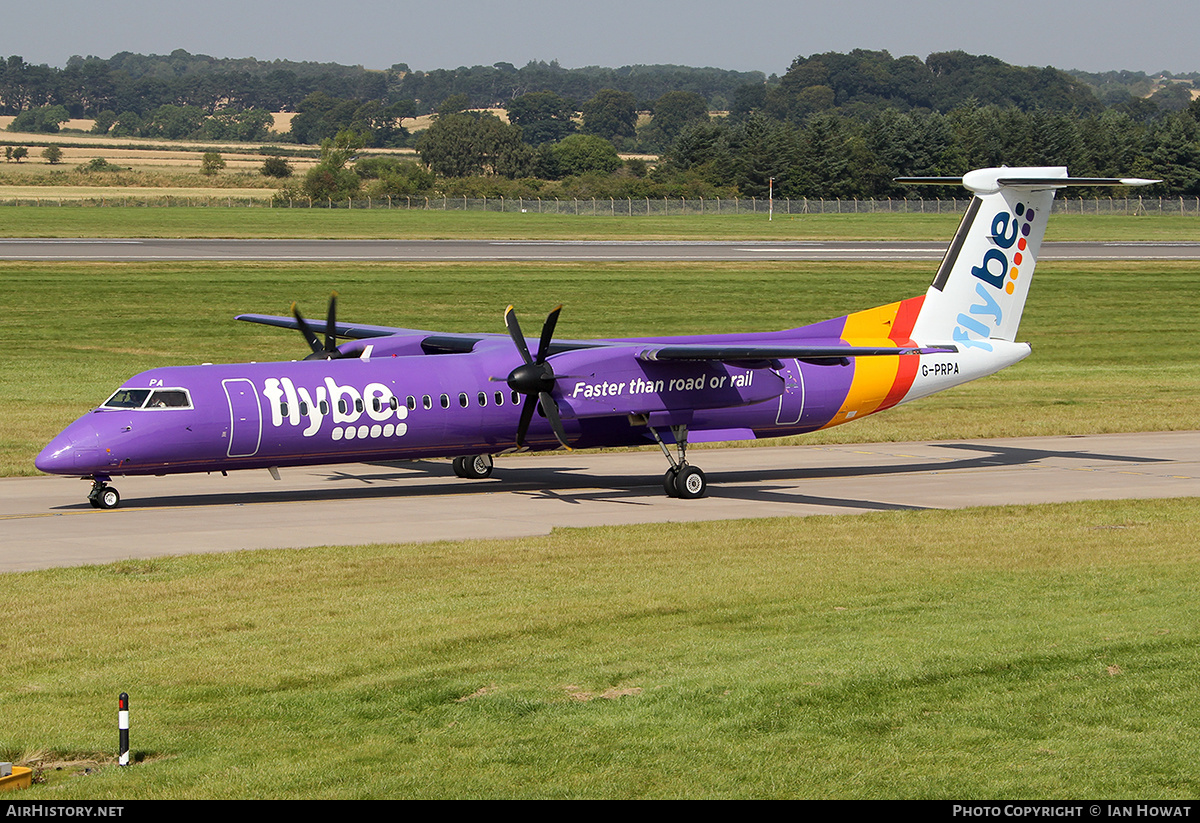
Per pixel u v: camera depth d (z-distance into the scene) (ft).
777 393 366.22
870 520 307.99
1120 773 142.72
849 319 392.27
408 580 235.61
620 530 291.79
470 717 159.12
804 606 215.72
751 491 361.51
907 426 499.10
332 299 383.45
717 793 136.67
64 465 303.68
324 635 195.62
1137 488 363.15
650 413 352.49
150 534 284.82
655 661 182.19
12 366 587.68
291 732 153.58
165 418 312.29
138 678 173.68
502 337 385.50
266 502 333.21
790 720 158.51
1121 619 205.36
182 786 136.87
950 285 403.34
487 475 385.29
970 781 140.46
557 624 202.59
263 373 328.29
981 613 210.59
